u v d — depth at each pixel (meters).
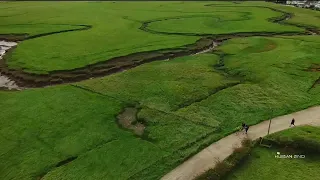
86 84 54.47
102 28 91.56
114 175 33.41
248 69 59.88
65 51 70.44
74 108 46.41
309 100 48.50
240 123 42.28
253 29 91.81
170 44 76.19
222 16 110.56
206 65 62.78
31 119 43.47
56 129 41.25
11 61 65.44
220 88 52.88
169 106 47.19
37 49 72.06
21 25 94.12
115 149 37.44
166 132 40.66
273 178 32.38
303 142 36.38
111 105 47.34
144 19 105.44
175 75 57.59
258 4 142.62
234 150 36.12
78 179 32.94
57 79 58.16
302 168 33.66
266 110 45.41
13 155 36.56
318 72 58.75
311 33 91.00
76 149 37.53
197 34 85.88
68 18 105.06
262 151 36.38
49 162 35.38
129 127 42.19
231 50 71.75
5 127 41.66
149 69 60.34
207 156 35.72
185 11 121.38
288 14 118.69
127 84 54.25
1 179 33.19
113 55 68.19
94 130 41.12
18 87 56.12
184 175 33.09
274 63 62.59
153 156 36.09
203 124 42.19
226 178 32.56
